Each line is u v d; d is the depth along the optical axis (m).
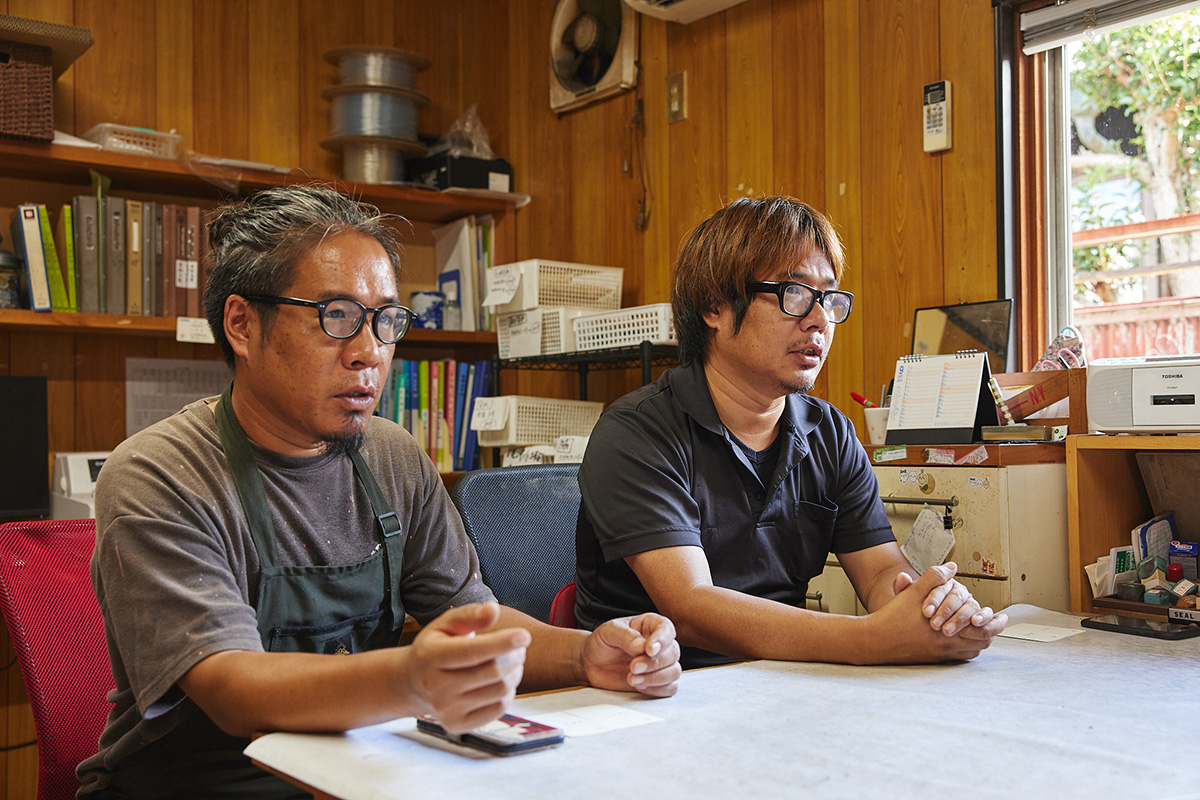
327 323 1.02
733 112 2.76
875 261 2.40
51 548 1.34
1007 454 1.67
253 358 1.04
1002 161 2.14
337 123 3.11
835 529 1.55
